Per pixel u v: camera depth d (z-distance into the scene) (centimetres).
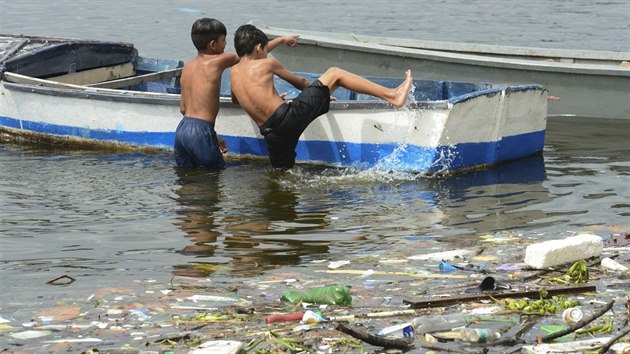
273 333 1371
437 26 5556
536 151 2684
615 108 3172
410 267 1719
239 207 2153
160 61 3234
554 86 3184
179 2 6412
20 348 1348
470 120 2428
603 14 5912
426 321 1413
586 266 1658
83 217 2072
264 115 2453
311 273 1691
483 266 1712
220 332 1391
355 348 1319
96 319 1465
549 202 2191
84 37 5184
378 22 5688
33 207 2148
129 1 6431
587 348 1308
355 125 2475
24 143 2894
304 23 5644
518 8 6172
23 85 2850
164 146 2712
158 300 1549
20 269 1727
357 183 2370
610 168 2536
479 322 1420
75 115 2800
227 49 4853
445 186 2342
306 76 2864
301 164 2561
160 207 2152
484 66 3173
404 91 2388
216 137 2530
